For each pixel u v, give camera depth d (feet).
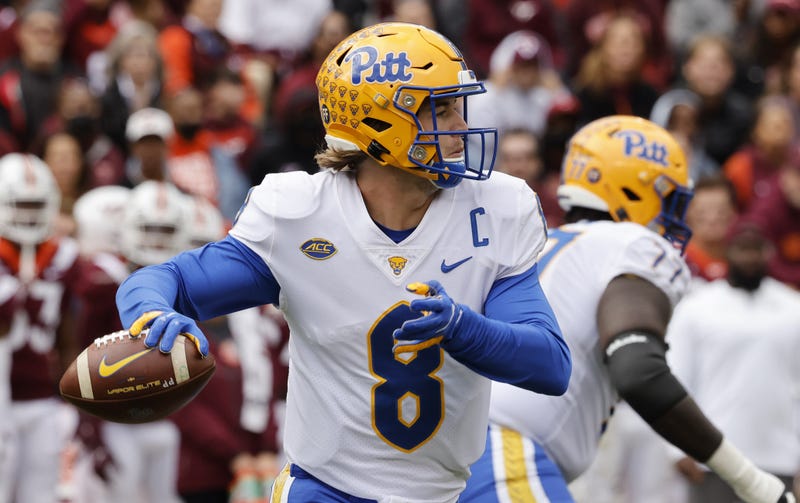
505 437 48.62
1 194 81.66
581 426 49.70
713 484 77.61
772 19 123.85
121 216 87.51
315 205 39.70
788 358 78.89
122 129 102.94
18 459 84.07
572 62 122.42
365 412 40.40
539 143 102.42
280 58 121.60
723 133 113.29
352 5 122.21
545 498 48.01
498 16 120.37
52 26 107.96
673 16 129.80
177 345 37.37
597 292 48.85
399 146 39.11
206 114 108.27
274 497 42.91
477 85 39.75
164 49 112.06
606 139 51.96
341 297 39.75
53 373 84.28
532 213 40.73
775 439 78.69
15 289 81.71
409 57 39.17
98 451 78.95
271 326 82.17
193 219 86.48
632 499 85.61
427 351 39.96
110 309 82.43
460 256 40.01
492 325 37.45
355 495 41.22
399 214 39.88
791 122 112.88
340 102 39.78
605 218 52.24
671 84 124.67
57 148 96.73
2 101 106.52
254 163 104.32
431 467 41.45
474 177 39.55
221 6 117.19
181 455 79.82
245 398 80.84
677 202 52.42
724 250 91.35
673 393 46.03
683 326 79.61
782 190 98.94
